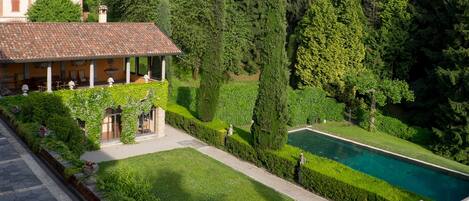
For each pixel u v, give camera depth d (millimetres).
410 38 48688
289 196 25719
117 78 35906
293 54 54406
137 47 32500
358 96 48719
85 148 30938
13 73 30531
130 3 49594
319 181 26047
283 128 29484
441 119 39188
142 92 33562
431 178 32125
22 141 20078
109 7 54719
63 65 32688
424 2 48719
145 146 33188
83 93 30297
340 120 47719
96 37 31969
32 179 15883
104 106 31578
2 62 26281
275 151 29531
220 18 34781
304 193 26391
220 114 41281
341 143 40156
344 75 48125
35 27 30703
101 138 32781
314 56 49125
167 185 25734
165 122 39594
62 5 45000
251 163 30953
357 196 24109
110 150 31766
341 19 48750
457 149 36844
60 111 28109
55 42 29812
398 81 43844
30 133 19562
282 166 28500
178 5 48781
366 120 44500
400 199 22578
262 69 29188
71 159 16375
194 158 30906
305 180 26938
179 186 25734
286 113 29516
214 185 26281
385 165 34594
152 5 48094
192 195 24594
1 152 18578
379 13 51094
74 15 45750
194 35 49500
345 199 24719
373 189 23781
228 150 32938
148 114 35688
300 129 43875
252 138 30672
